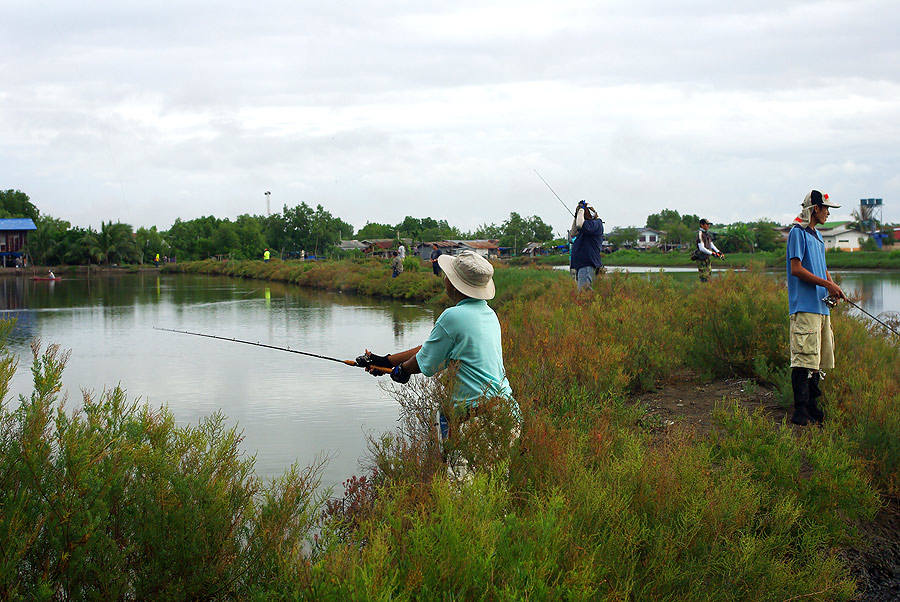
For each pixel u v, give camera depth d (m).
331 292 38.22
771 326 8.51
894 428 5.46
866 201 110.12
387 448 5.15
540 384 6.74
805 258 6.42
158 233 97.31
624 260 79.19
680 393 8.21
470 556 3.02
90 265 80.75
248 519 3.68
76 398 10.02
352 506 4.49
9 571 2.90
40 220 102.50
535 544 3.20
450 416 4.48
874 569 4.46
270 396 10.42
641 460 4.34
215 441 4.03
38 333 18.84
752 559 3.81
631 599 3.51
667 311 10.78
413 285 31.00
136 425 3.74
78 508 3.16
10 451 3.28
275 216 107.06
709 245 15.04
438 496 3.51
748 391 7.83
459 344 4.63
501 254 119.75
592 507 3.75
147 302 30.55
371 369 5.38
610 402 6.84
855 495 4.66
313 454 7.37
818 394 6.52
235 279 57.97
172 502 3.40
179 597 3.24
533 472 4.32
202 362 13.70
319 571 2.95
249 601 3.33
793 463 4.81
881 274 47.62
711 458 5.05
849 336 8.19
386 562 2.98
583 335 8.58
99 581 3.10
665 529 3.84
